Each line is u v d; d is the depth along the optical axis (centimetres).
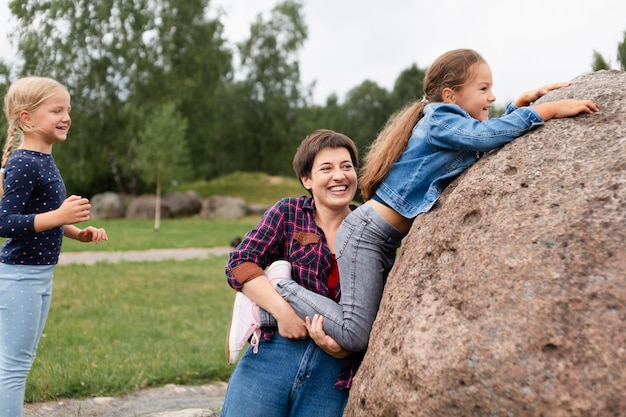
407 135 312
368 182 316
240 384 319
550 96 308
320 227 331
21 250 352
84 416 474
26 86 362
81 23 2802
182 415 446
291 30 4044
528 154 278
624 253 236
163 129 2762
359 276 304
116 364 604
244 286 317
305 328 306
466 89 319
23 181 349
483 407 232
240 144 4216
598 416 216
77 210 343
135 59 2988
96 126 2972
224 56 3312
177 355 656
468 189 281
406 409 248
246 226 2614
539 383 224
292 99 4116
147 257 1636
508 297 243
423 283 272
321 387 313
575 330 228
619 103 283
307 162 332
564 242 246
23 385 358
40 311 361
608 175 257
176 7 3103
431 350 246
